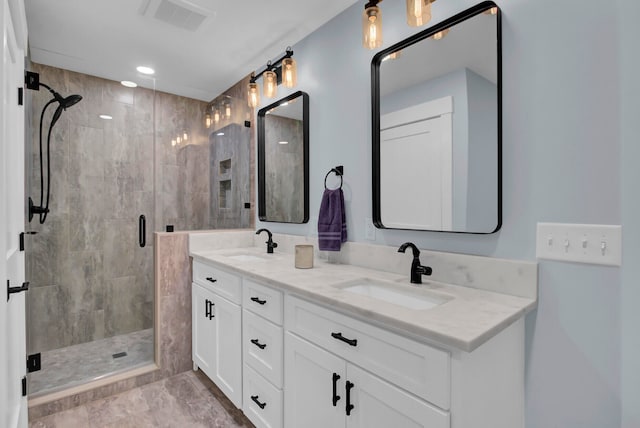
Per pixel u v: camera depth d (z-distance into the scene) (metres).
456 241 1.37
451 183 1.38
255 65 2.60
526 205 1.16
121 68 2.60
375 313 0.98
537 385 1.13
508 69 1.20
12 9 1.28
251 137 2.73
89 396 1.96
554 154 1.10
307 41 2.16
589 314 1.03
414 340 0.91
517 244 1.19
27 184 1.99
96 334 2.42
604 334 1.00
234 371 1.79
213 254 2.26
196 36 2.17
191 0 1.80
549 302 1.11
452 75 1.37
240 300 1.75
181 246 2.34
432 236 1.46
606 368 1.00
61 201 2.25
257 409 1.60
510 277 1.18
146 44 2.27
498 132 1.22
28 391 1.92
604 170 1.00
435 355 0.86
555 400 1.09
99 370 2.17
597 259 1.01
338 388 1.14
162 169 2.84
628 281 0.96
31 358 2.00
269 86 2.17
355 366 1.08
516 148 1.18
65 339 2.33
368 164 1.75
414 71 1.52
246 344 1.69
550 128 1.11
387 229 1.63
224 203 2.95
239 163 2.81
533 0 1.14
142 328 2.49
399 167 1.58
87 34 2.13
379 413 1.00
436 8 1.44
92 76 2.33
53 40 2.19
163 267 2.26
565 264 1.08
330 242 1.84
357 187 1.81
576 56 1.05
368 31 1.38
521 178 1.17
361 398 1.06
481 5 1.26
